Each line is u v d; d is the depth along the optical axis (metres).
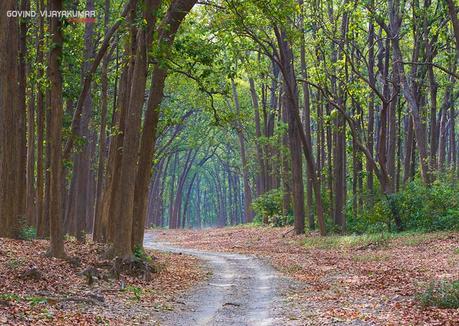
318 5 35.84
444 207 32.28
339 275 21.27
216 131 76.81
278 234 43.16
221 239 45.78
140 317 13.52
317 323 12.63
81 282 17.52
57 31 19.39
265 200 53.00
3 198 22.56
